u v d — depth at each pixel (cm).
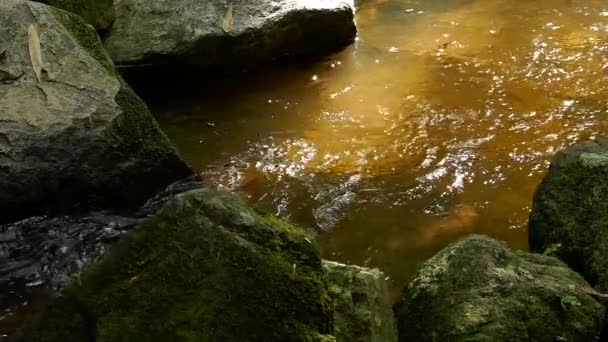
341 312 249
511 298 271
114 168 378
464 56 551
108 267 216
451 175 412
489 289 275
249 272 208
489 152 430
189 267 211
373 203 391
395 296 325
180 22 510
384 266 346
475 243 297
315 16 541
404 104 488
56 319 212
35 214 372
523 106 477
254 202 393
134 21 511
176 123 473
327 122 471
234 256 210
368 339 247
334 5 553
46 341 209
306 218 381
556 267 294
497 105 480
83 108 373
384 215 382
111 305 210
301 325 205
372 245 361
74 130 366
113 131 376
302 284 210
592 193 319
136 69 505
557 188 330
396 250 357
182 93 511
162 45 501
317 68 543
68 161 367
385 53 563
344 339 243
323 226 374
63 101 373
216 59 520
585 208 316
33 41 390
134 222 377
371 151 437
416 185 404
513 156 425
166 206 221
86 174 372
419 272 296
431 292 283
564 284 281
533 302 271
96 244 360
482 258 287
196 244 212
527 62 535
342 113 480
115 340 204
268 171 421
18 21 394
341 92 507
